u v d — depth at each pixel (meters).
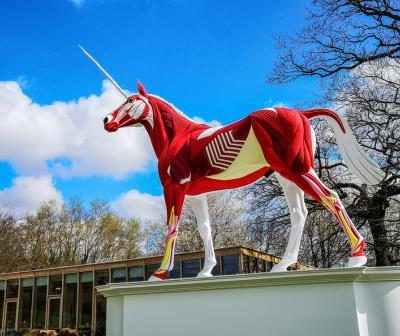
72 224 44.88
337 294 4.45
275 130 5.31
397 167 12.21
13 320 26.89
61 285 25.83
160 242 34.69
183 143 5.86
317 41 14.92
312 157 5.39
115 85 6.50
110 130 6.21
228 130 5.57
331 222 13.59
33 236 41.59
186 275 19.91
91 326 24.02
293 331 4.53
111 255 45.22
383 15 13.91
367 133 13.10
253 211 14.36
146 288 5.16
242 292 4.80
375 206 13.00
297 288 4.61
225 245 27.77
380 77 13.43
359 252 5.02
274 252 15.99
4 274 28.00
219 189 5.97
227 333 4.77
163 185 5.84
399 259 13.01
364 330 4.40
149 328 5.10
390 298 4.57
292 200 5.59
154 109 6.18
